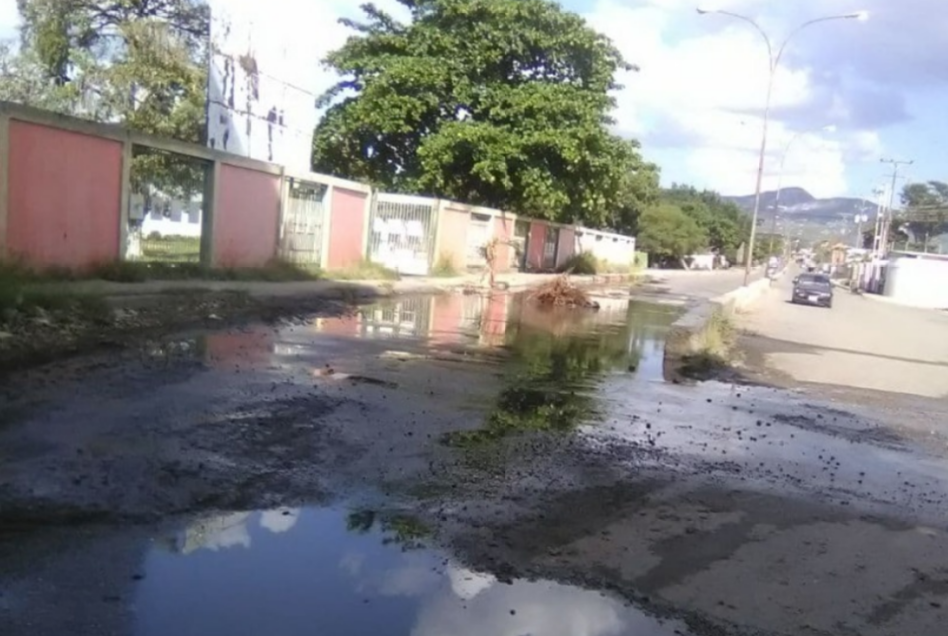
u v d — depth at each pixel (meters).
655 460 7.54
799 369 15.79
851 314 36.88
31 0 26.81
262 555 4.64
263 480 5.86
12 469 5.50
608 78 37.84
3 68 26.72
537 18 35.97
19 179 14.10
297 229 23.98
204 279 18.55
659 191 98.75
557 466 6.99
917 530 6.25
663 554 5.27
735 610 4.56
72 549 4.45
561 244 49.22
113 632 3.68
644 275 61.62
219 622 3.86
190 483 5.62
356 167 38.16
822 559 5.44
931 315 46.41
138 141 16.91
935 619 4.68
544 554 5.07
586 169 36.81
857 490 7.23
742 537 5.72
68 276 15.02
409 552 4.88
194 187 19.75
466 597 4.38
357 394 9.05
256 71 21.94
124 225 16.89
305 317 16.22
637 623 4.29
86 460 5.83
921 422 11.09
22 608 3.79
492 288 29.78
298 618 3.97
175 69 27.09
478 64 35.25
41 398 7.48
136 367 9.38
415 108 34.56
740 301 32.72
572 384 11.31
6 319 10.73
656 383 12.21
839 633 4.41
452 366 11.80
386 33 37.03
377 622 4.01
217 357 10.57
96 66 26.47
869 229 118.50
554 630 4.11
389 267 30.12
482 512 5.68
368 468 6.40
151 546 4.62
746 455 8.13
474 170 34.34
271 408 7.94
